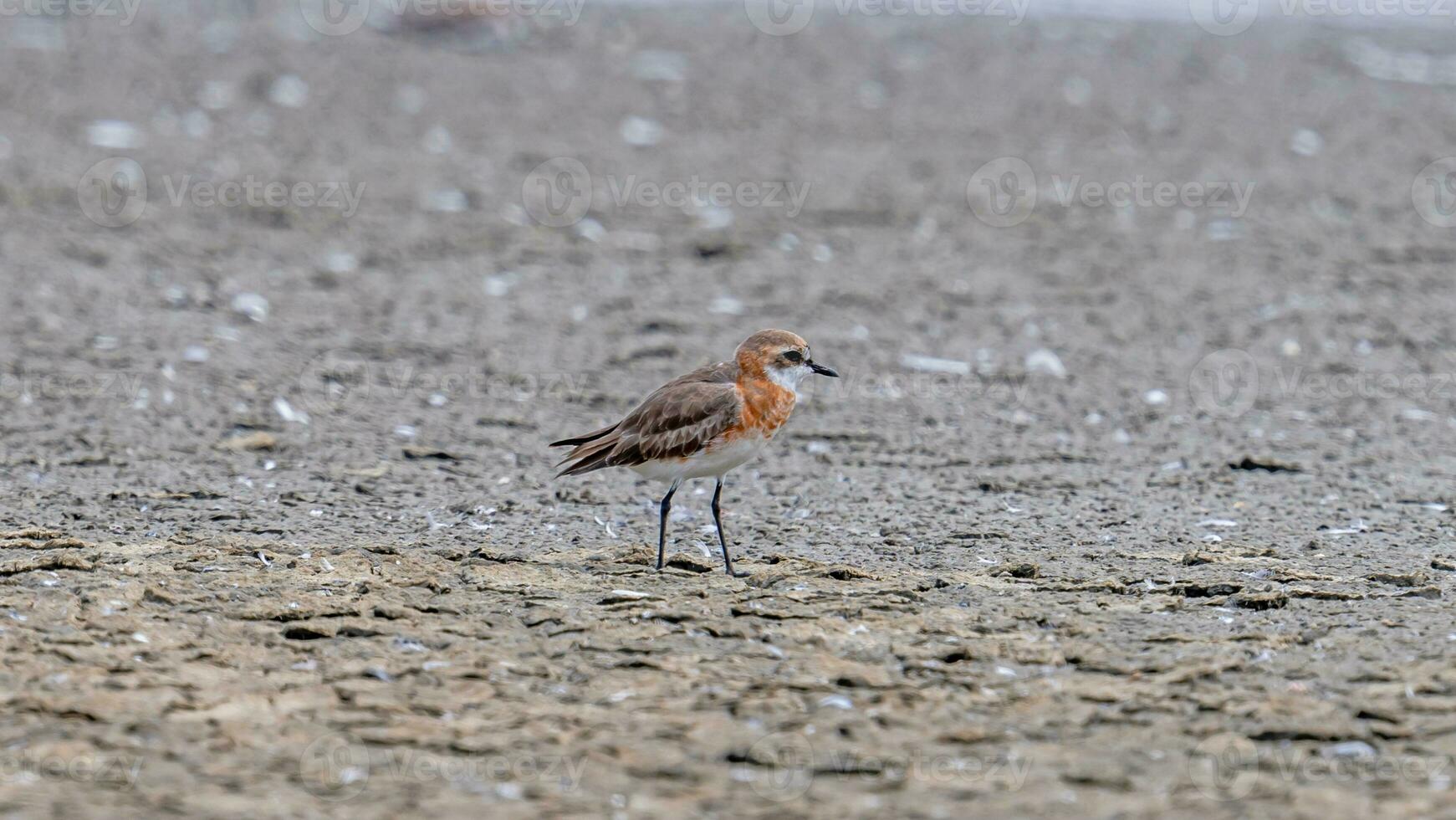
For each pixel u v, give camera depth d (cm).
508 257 2039
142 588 927
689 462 988
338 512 1135
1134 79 3164
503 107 2853
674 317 1795
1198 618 902
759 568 1006
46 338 1620
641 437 988
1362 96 3056
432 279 1938
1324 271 2017
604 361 1630
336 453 1303
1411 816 664
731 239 2139
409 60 3131
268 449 1305
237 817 660
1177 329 1778
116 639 845
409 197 2309
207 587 934
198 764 709
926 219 2270
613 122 2784
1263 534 1099
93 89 2820
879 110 2914
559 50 3266
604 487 1217
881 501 1188
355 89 2922
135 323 1695
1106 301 1888
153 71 2955
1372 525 1119
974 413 1462
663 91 2994
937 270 2022
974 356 1666
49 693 774
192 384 1489
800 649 851
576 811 672
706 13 3622
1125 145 2716
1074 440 1381
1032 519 1141
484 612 908
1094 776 705
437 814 667
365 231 2134
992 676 816
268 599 917
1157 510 1164
